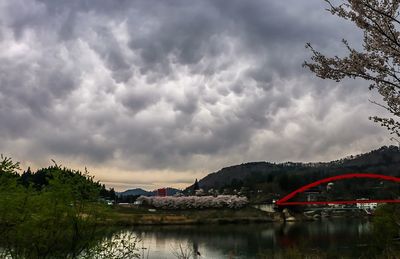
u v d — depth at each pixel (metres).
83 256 9.90
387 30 7.52
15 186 9.69
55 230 9.48
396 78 7.66
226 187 174.62
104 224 10.17
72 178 10.12
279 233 78.69
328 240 50.44
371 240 26.53
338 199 74.19
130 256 10.59
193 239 65.31
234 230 92.25
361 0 7.30
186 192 175.75
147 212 122.00
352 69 7.81
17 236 9.19
